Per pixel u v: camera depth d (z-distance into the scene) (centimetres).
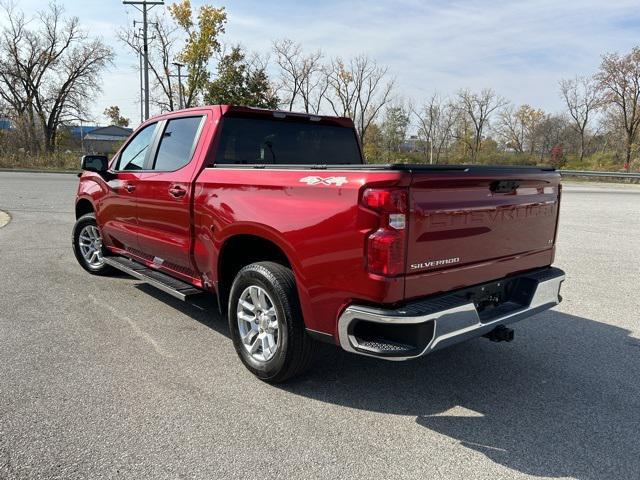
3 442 287
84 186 652
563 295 619
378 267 286
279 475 264
